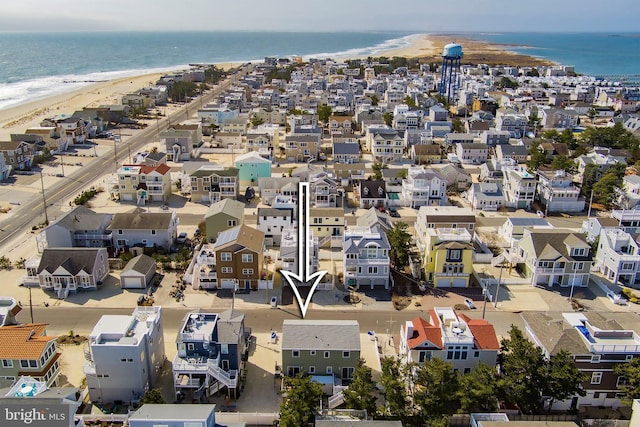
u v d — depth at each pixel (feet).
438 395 179.22
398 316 257.14
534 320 219.00
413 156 535.19
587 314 221.46
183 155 525.75
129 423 155.43
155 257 302.66
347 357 203.51
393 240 304.09
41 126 583.17
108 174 477.36
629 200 387.14
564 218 388.16
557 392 186.80
